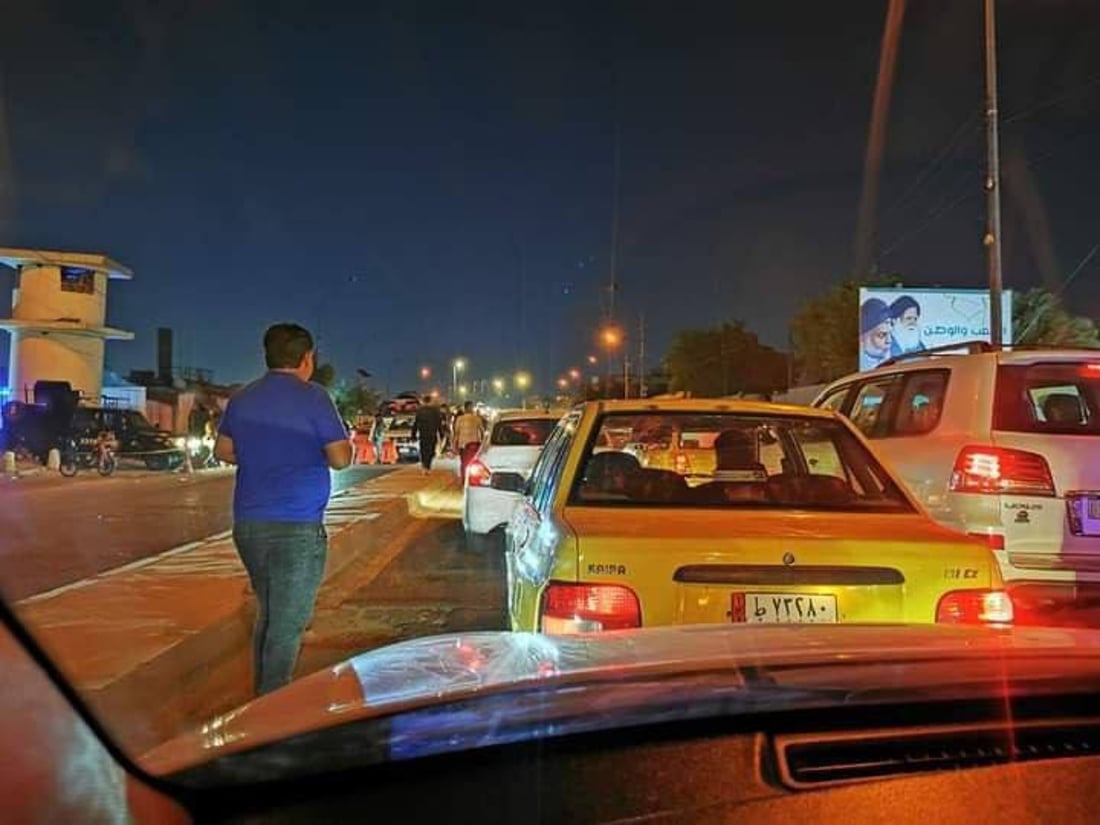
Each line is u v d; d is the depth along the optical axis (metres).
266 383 5.17
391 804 2.00
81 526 14.11
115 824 1.83
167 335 57.19
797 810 1.99
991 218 22.25
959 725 2.29
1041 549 6.20
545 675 2.54
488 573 10.28
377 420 32.53
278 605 5.11
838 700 2.35
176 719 4.46
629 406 5.21
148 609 7.26
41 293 35.88
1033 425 6.46
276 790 2.02
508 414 12.57
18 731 1.95
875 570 3.92
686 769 2.10
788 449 5.60
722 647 2.86
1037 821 1.98
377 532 13.16
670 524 4.20
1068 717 2.33
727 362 70.75
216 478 25.95
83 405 30.36
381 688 2.48
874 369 8.55
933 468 6.66
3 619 2.40
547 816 1.96
